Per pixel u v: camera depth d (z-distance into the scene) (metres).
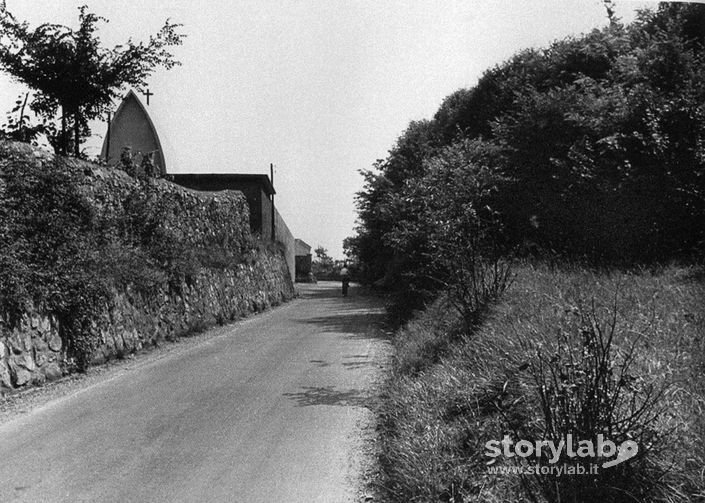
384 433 5.85
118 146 30.56
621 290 7.29
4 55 12.18
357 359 10.09
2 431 6.40
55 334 9.34
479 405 5.16
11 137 12.03
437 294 12.05
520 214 11.80
